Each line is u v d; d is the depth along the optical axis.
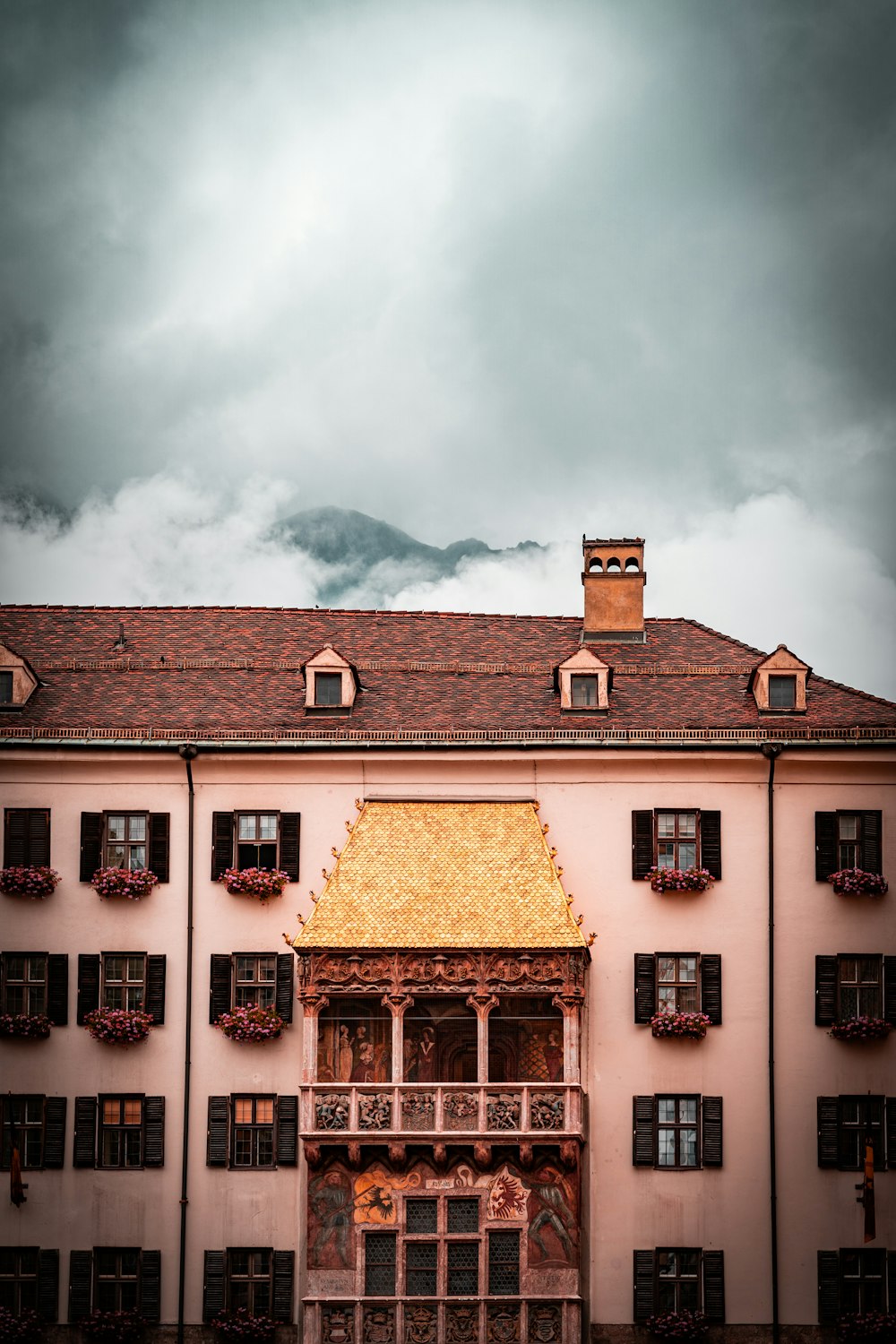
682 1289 48.78
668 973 50.09
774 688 51.72
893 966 49.69
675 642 56.19
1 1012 50.06
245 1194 48.97
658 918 50.16
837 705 52.03
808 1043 49.50
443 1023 49.25
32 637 56.16
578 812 50.66
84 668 54.31
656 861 50.47
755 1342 48.34
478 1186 47.09
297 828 50.62
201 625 57.16
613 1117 49.19
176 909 50.38
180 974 50.03
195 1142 49.22
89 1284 48.78
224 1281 48.62
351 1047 49.09
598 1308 48.41
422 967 47.06
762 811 50.59
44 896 50.41
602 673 51.97
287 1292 48.44
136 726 51.06
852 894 49.88
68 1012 49.94
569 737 50.50
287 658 55.25
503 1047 49.22
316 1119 46.88
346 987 47.09
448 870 48.50
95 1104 49.44
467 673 54.47
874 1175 49.00
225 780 50.97
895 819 50.38
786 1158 49.03
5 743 50.50
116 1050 49.69
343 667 52.06
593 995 49.78
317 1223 47.22
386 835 49.38
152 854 50.56
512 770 50.91
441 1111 46.62
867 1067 49.38
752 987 49.78
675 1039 49.56
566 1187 47.12
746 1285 48.56
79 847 50.69
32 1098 49.62
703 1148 48.97
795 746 50.09
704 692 53.00
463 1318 46.81
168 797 50.91
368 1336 46.78
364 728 51.19
